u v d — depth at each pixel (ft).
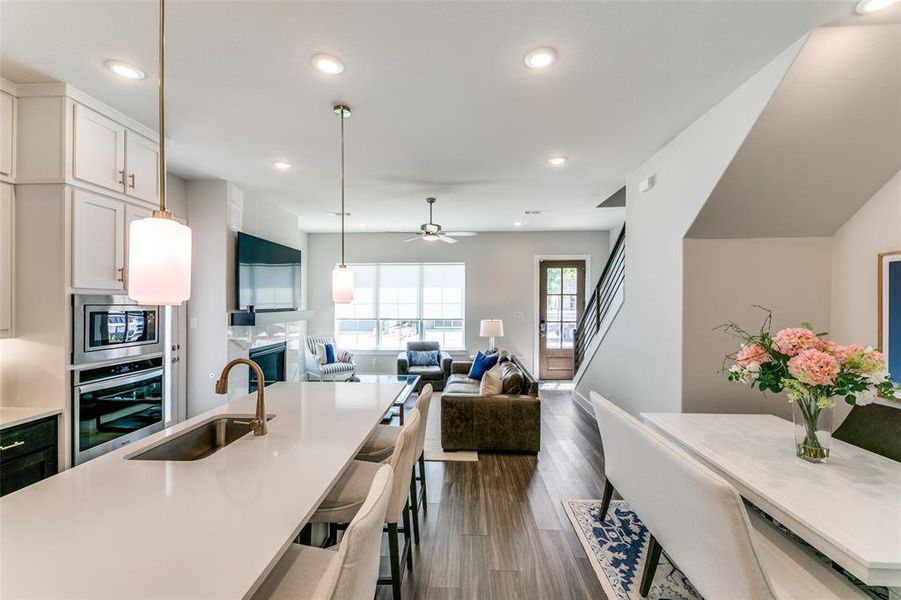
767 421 7.72
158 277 3.87
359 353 24.36
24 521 3.46
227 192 13.17
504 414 12.09
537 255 23.73
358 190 14.37
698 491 4.20
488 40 5.90
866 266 8.09
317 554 4.06
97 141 7.75
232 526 3.40
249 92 7.41
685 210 9.07
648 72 6.78
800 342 5.67
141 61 6.45
